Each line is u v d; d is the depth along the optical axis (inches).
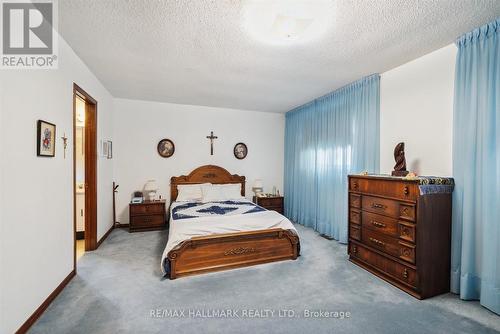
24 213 64.9
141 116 178.1
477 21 76.1
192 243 98.9
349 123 138.4
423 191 81.6
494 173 75.4
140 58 105.2
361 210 108.0
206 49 96.3
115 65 112.9
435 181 83.8
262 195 202.1
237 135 204.8
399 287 89.2
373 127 123.6
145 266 107.4
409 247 84.7
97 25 79.7
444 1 66.4
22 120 64.5
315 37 86.2
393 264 91.8
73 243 96.3
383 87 120.8
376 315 73.6
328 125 156.8
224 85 141.6
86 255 119.9
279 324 69.3
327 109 158.9
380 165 122.2
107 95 153.2
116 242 139.9
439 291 84.9
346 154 141.1
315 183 172.4
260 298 82.5
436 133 97.0
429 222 82.5
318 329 67.4
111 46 94.3
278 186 218.8
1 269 55.9
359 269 106.0
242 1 67.4
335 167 150.3
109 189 158.2
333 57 103.0
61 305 77.1
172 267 95.4
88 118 125.4
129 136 175.5
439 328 67.9
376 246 99.7
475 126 79.8
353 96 136.2
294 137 201.6
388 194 94.0
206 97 168.6
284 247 115.8
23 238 64.2
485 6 68.4
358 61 107.3
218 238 103.0
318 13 71.9
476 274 81.2
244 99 172.9
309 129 180.4
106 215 150.6
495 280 74.0
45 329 65.7
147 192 179.8
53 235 80.5
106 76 127.6
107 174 153.3
